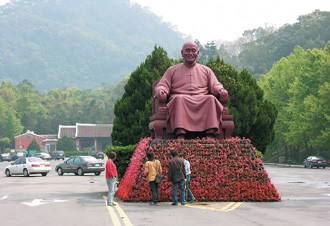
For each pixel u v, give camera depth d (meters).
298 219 12.50
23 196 20.03
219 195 17.39
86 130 137.50
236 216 13.12
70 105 169.50
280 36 148.12
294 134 61.41
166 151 18.00
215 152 18.09
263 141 27.97
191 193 16.81
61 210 14.62
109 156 16.36
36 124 159.25
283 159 77.25
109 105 162.25
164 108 19.08
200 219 12.47
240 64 150.62
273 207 15.55
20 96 162.75
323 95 56.34
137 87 27.14
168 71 20.17
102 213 13.80
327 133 55.12
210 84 20.00
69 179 34.00
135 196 17.28
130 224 11.48
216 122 18.78
